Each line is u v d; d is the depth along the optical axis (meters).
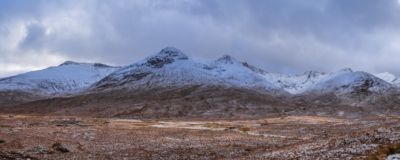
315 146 38.09
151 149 44.47
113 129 72.38
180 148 45.34
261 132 69.06
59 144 44.22
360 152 30.33
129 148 45.25
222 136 61.56
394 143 31.06
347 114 148.50
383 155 27.69
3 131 61.09
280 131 69.75
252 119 124.69
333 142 38.22
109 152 41.44
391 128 38.88
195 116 139.88
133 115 137.38
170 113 142.00
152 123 95.50
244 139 56.38
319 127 75.19
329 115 147.62
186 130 72.38
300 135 61.50
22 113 151.00
